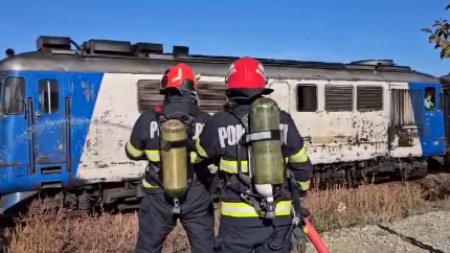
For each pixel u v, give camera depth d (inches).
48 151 324.5
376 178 512.1
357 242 244.7
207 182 145.1
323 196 329.7
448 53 288.2
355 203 318.7
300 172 119.0
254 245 116.0
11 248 225.8
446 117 598.9
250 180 114.6
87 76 338.0
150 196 144.7
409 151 516.7
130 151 146.3
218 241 121.0
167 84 145.3
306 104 437.4
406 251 229.6
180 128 131.8
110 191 353.4
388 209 309.7
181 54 395.5
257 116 111.8
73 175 331.6
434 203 366.6
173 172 132.1
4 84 317.7
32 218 272.8
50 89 326.6
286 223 117.7
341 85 461.4
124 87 350.6
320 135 446.9
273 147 110.6
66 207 335.9
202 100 384.5
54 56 336.2
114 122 346.3
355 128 472.1
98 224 264.1
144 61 366.9
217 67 397.7
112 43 360.8
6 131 315.0
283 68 432.1
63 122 329.4
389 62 523.5
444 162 608.7
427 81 534.9
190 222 145.2
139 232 147.6
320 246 125.6
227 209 118.6
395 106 505.7
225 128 118.0
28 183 318.0
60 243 234.4
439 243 241.4
